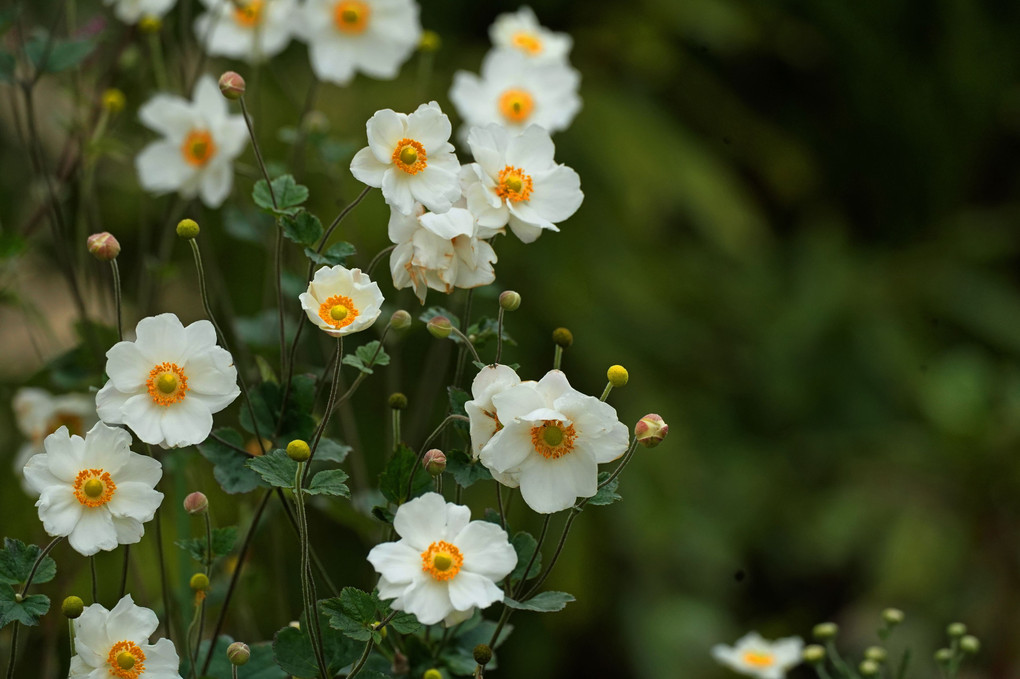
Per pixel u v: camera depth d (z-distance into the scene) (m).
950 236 5.86
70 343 3.06
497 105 2.73
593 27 5.21
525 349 4.39
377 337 2.92
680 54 5.42
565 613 4.41
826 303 5.30
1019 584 4.70
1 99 3.72
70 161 3.04
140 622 2.36
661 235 5.26
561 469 2.35
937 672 4.51
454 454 2.39
